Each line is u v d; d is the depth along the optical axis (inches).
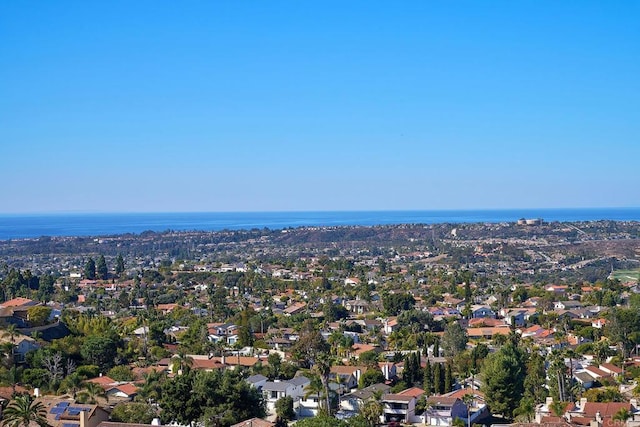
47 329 7529.5
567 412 5118.1
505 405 5935.0
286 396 5812.0
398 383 6481.3
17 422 4589.1
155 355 7687.0
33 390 5930.1
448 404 5723.4
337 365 7052.2
